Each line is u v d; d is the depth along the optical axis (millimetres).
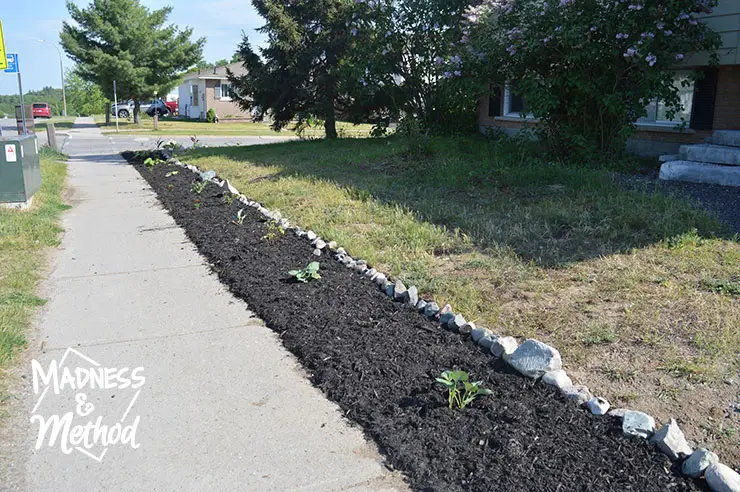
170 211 9359
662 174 8797
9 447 3309
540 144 10875
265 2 17469
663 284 4957
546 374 3691
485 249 6121
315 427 3459
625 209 6930
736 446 3076
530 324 4488
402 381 3814
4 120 49094
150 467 3137
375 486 2943
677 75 10719
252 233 7469
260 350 4457
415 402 3570
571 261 5613
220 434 3412
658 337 4125
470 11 13188
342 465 3109
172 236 7836
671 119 10023
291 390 3883
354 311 4941
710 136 10125
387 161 11688
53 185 11648
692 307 4527
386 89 15125
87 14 39031
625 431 3127
